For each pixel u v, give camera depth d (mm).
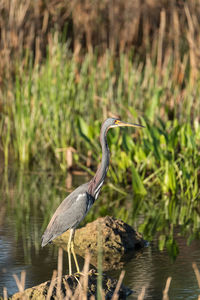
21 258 9180
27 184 14742
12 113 18797
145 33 21766
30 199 13156
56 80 17234
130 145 14781
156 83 17938
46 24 20609
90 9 21141
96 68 19000
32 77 18375
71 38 21938
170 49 19578
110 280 7707
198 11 19688
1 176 15633
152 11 21578
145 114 16062
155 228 10969
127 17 21062
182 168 13258
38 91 17312
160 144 14188
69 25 21969
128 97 17969
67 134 17312
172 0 20438
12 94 18359
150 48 22109
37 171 16297
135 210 12375
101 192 14289
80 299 7078
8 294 7613
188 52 20750
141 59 21812
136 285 7949
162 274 8391
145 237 10398
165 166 13844
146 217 11773
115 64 20094
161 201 13258
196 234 10570
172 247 9789
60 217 8547
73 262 9000
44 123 17359
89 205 8703
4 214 11844
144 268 8672
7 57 18953
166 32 21766
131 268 8688
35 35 20844
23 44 20312
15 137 18453
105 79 17891
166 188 13883
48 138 17719
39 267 8734
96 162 16922
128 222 11352
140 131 15523
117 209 12453
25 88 17953
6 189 14148
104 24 21266
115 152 15008
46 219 11469
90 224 10039
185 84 19719
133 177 13844
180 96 18859
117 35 21188
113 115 16562
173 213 12148
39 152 17844
